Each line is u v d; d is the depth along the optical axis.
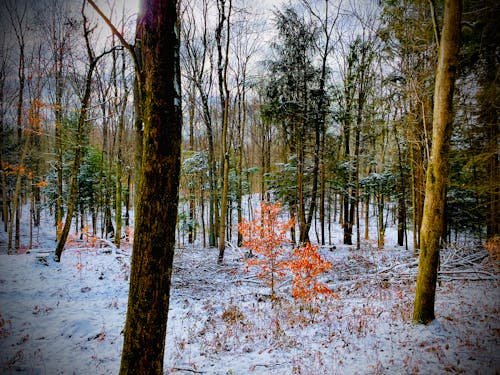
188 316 7.66
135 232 2.92
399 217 20.33
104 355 5.69
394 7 10.26
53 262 11.38
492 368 4.46
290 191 17.92
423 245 6.14
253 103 25.33
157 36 2.80
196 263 14.05
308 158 17.95
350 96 19.03
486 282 9.29
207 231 26.83
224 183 14.51
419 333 5.80
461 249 12.91
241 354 5.65
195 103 19.91
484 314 6.43
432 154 5.93
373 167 23.34
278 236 9.37
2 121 17.61
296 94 16.48
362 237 25.41
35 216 25.45
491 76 7.78
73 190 11.85
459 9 5.43
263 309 8.23
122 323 7.05
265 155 24.95
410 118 10.52
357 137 18.22
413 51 9.77
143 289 2.83
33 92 14.80
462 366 4.62
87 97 11.54
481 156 8.15
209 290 10.37
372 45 16.39
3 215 24.23
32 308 7.51
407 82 9.70
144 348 2.83
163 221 2.86
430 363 4.81
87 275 10.59
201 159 19.12
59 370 5.14
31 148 17.80
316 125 16.34
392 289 9.61
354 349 5.54
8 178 21.86
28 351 5.65
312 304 8.48
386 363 4.93
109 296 8.91
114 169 22.97
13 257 11.84
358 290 9.88
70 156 20.44
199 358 5.54
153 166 2.82
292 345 5.91
